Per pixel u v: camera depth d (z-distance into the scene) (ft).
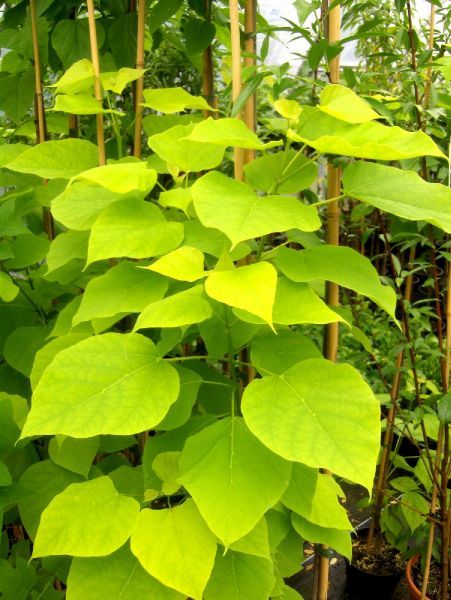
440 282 6.64
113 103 5.04
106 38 5.27
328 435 2.38
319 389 2.58
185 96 3.94
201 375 3.72
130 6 5.15
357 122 2.84
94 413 2.56
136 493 3.43
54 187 4.16
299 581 6.38
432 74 4.53
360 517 7.34
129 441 3.75
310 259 2.97
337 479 7.21
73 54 4.92
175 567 2.46
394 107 4.68
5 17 5.50
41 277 4.20
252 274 2.52
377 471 6.61
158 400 2.65
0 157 4.08
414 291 8.89
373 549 6.18
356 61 8.96
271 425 2.43
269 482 2.49
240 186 2.83
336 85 3.14
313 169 3.42
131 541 2.55
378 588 5.86
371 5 4.40
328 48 3.50
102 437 3.70
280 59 8.94
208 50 5.18
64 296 4.90
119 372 2.74
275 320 2.67
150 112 5.17
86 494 2.82
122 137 4.84
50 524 2.68
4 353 4.05
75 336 3.39
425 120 4.19
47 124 5.54
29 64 5.76
